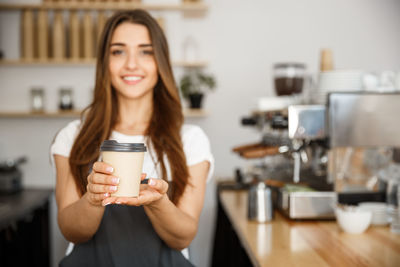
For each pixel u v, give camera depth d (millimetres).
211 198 3719
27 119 3596
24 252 2938
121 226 1385
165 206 1158
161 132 1436
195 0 3535
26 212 2713
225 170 3760
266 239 1702
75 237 1298
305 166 2275
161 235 1303
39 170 3607
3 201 2965
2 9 3424
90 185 982
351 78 1995
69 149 1436
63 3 3361
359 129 1928
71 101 3463
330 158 2051
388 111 1934
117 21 1412
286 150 2229
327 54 2170
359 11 3836
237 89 3764
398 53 3848
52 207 3570
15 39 3469
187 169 1407
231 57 3760
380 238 1722
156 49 1411
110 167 956
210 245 3688
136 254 1381
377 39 3850
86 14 3400
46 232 3336
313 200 2027
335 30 3822
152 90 1491
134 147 965
